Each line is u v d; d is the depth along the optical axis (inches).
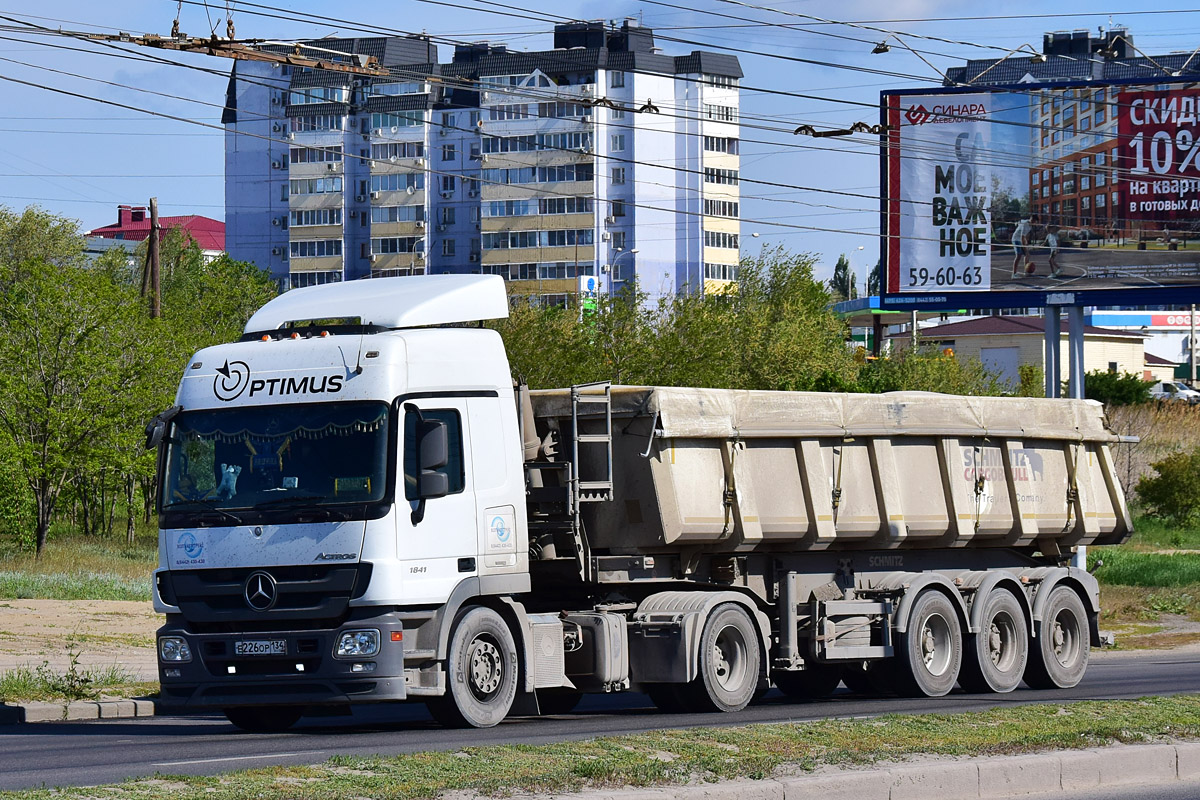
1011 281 5782.5
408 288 2026.3
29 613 3351.4
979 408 2630.4
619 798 1207.6
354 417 1841.8
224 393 1903.3
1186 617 4434.1
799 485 2340.1
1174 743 1594.5
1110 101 5674.2
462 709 1876.2
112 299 5812.0
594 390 2146.9
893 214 5876.0
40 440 5536.4
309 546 1811.0
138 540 6683.1
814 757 1417.3
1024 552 2819.9
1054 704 1907.0
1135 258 5644.7
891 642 2416.3
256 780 1279.5
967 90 5802.2
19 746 1769.2
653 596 2170.3
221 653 1836.9
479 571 1911.9
